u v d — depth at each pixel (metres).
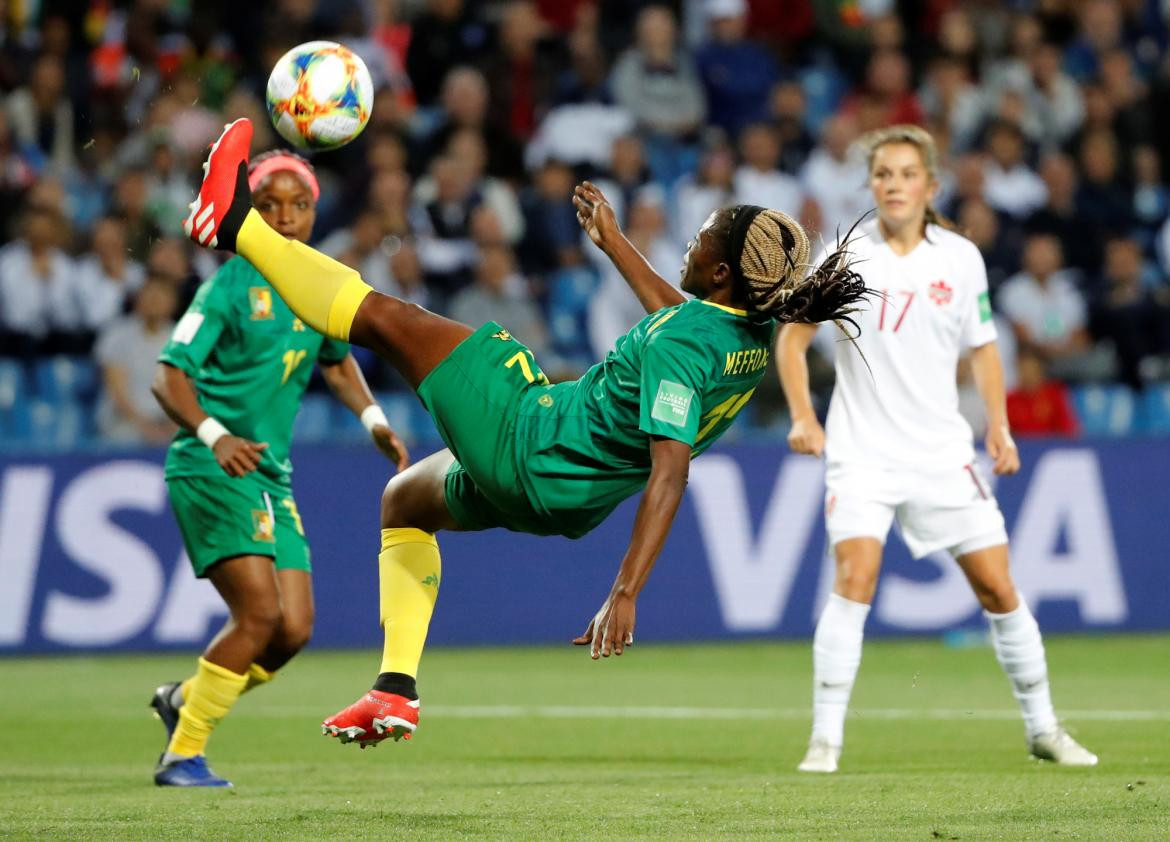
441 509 17.34
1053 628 41.12
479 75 51.38
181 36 48.28
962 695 31.58
